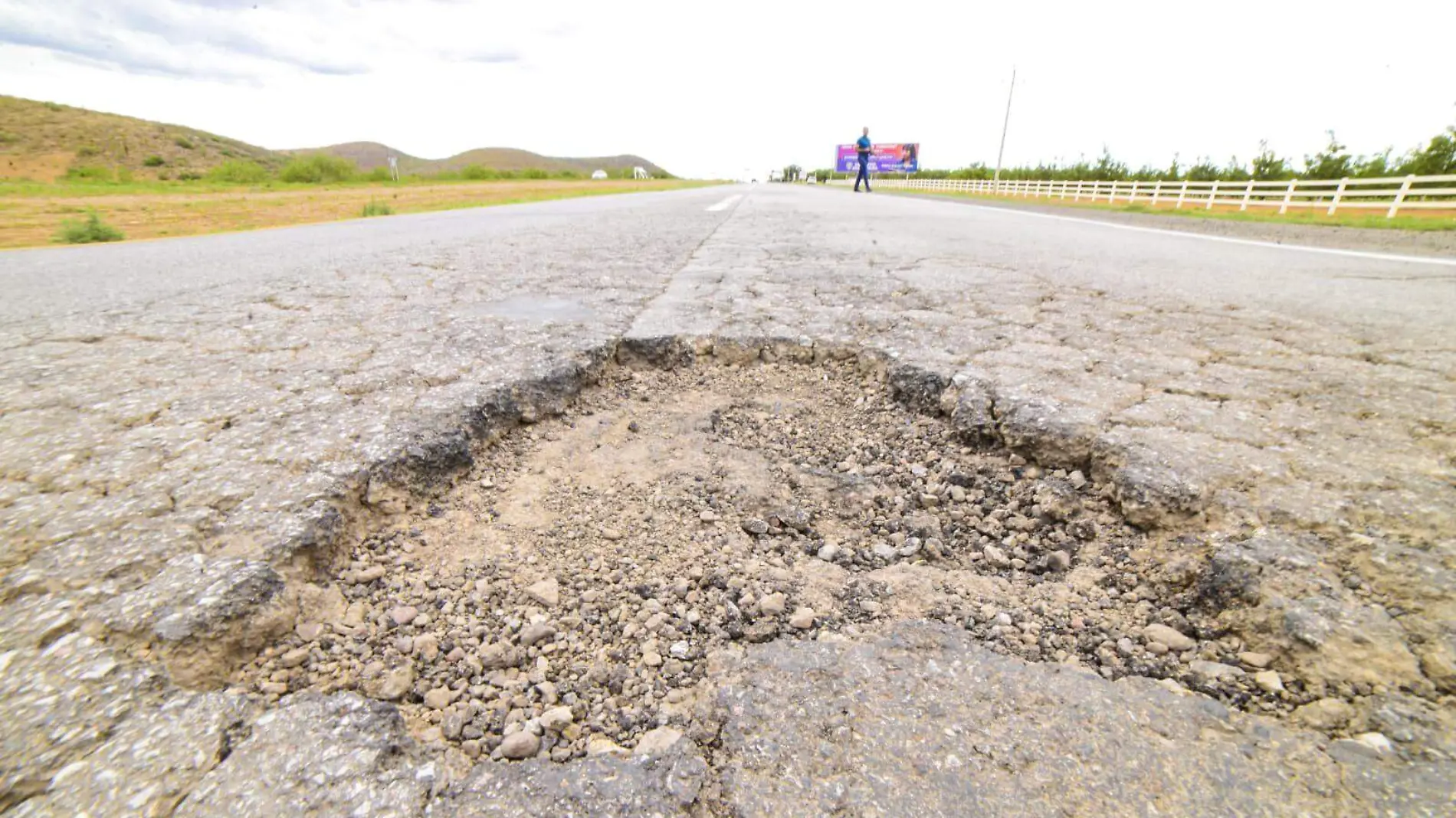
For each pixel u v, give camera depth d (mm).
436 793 880
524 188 30828
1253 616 1231
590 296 3730
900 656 1156
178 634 1087
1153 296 3744
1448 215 12164
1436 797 859
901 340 2854
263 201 16406
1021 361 2531
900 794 878
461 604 1334
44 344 2652
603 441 2160
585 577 1439
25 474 1549
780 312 3371
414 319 3139
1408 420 1918
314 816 823
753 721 1016
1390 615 1169
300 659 1154
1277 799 867
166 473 1574
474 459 1940
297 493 1501
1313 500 1502
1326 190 14930
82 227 8094
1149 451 1751
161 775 860
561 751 991
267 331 2889
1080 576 1451
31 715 925
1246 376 2328
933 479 1897
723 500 1785
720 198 19859
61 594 1148
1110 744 955
